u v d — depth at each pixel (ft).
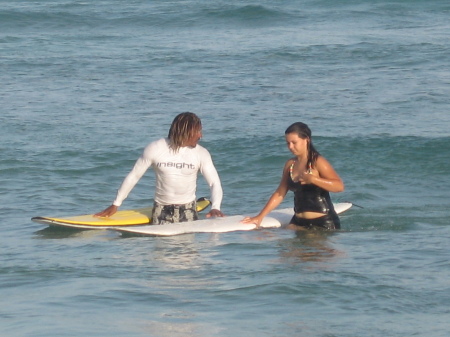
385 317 72.90
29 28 442.91
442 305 76.07
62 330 69.87
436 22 426.10
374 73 278.87
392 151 169.37
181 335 68.90
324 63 304.09
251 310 75.25
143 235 110.01
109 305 77.10
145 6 501.15
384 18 445.78
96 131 197.16
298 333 69.15
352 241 104.42
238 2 505.66
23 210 128.77
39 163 164.55
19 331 69.72
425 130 188.65
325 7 486.79
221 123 204.64
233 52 336.08
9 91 257.55
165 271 89.81
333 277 85.46
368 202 134.21
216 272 88.84
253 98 240.32
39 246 104.37
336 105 225.35
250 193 143.43
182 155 114.73
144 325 71.26
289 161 114.11
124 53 343.67
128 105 232.73
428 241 103.60
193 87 261.03
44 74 291.38
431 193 142.00
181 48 354.33
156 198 116.98
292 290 80.69
